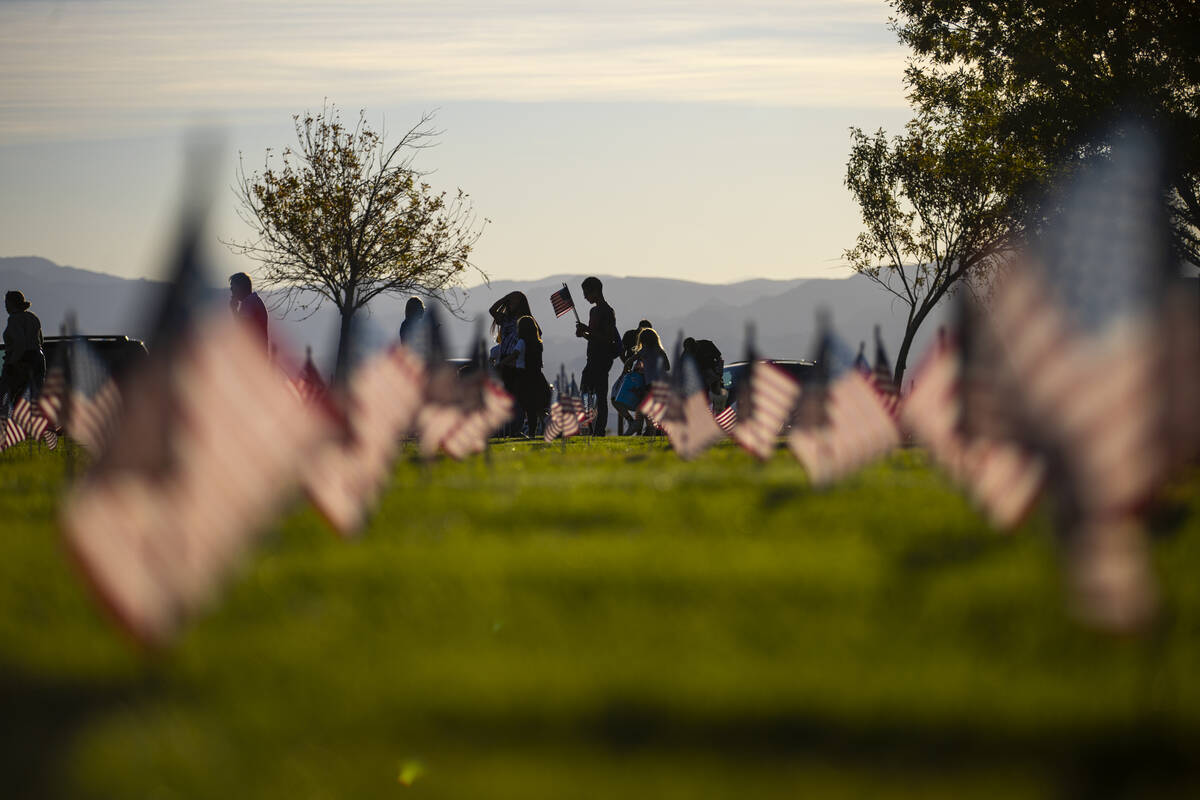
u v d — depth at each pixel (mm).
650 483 36062
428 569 20312
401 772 10883
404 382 28359
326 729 12070
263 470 15008
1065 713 12086
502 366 73625
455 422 45156
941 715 12047
